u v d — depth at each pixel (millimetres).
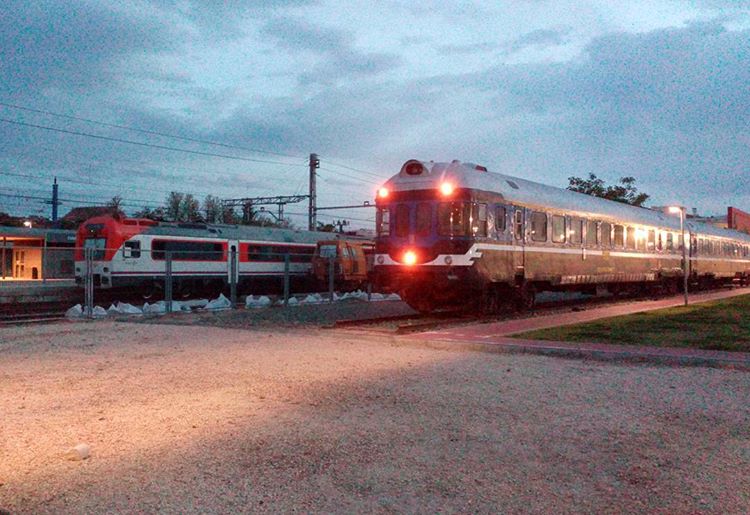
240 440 5895
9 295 22672
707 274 35438
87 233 26125
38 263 33062
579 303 25016
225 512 4348
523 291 19406
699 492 4652
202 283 29078
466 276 16312
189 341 12953
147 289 27109
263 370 9492
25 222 48969
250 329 15039
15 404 7371
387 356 10812
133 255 26031
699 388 8086
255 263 31547
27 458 5426
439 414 6824
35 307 21219
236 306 22328
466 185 16562
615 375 8977
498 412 6902
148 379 8852
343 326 15672
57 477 4977
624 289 27891
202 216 63969
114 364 10141
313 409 7055
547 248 19891
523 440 5895
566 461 5324
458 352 11250
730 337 12359
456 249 16375
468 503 4492
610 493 4648
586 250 22234
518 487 4773
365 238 40781
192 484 4828
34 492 4672
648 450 5594
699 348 10922
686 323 15141
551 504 4465
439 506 4445
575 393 7816
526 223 18875
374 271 17578
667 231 29531
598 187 45750
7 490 4711
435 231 16609
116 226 25688
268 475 5016
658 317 16828
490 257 17078
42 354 11266
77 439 5953
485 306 17906
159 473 5051
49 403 7414
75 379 8883
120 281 25594
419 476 4996
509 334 12938
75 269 26484
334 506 4449
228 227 30891
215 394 7840
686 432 6137
